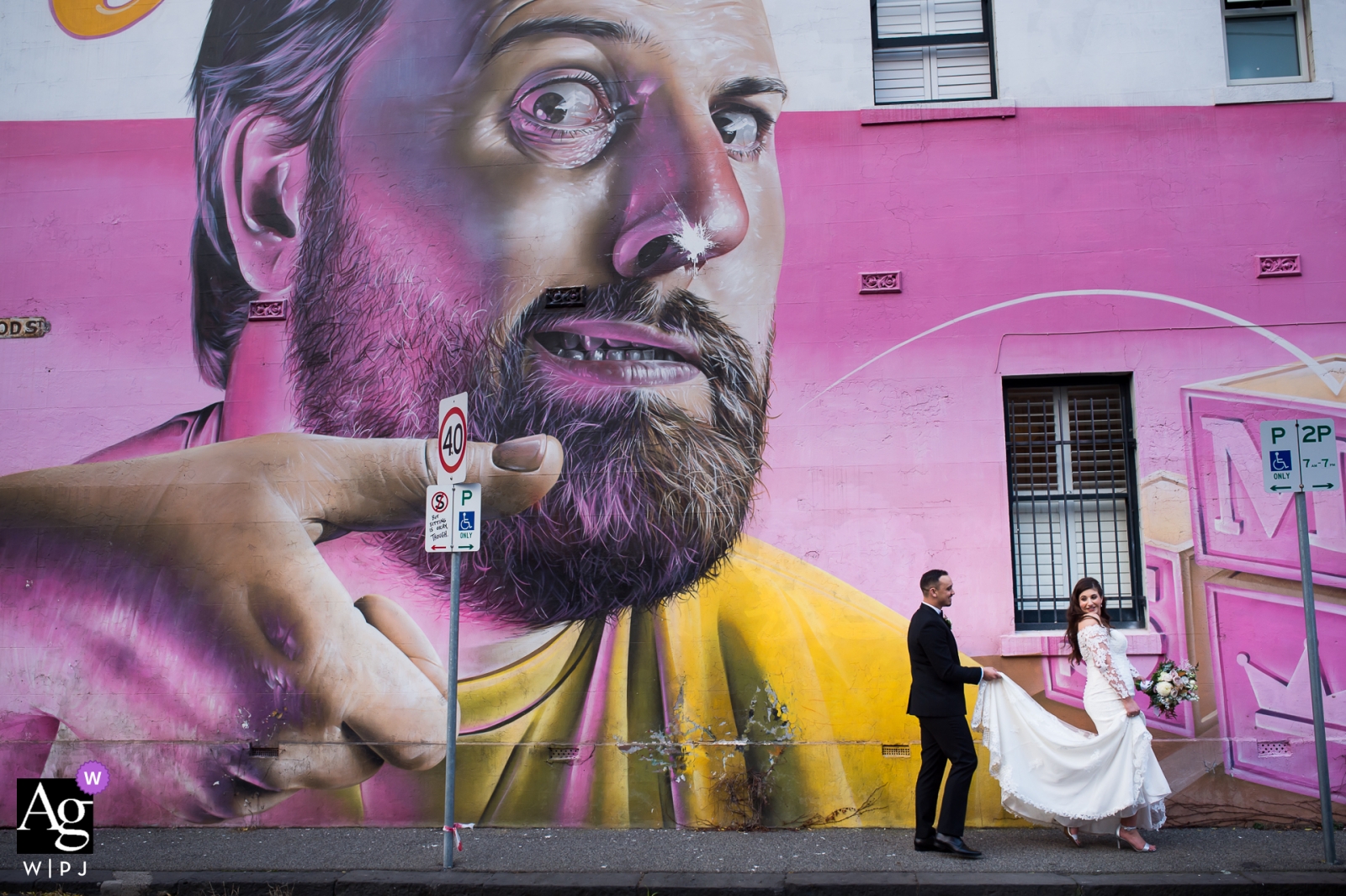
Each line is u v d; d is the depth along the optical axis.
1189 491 8.17
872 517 8.34
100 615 8.83
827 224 8.66
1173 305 8.34
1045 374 8.37
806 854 7.28
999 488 8.29
